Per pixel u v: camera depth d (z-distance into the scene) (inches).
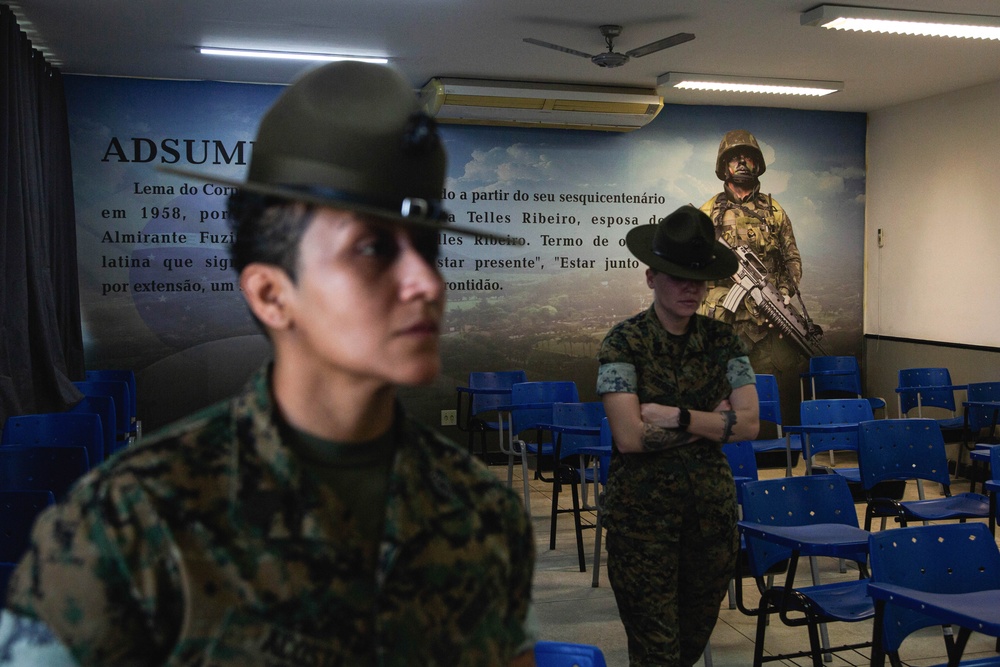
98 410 219.5
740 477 172.7
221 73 287.0
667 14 228.5
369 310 25.0
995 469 161.0
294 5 218.7
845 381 335.6
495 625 27.9
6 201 197.6
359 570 25.0
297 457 25.0
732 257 110.3
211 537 23.1
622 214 334.0
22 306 205.2
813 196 350.0
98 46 253.3
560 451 206.4
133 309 293.3
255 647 23.0
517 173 324.8
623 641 155.2
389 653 24.8
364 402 26.2
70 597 22.0
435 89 293.3
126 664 22.3
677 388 107.3
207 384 299.4
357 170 24.9
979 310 306.5
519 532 30.4
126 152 291.4
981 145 305.1
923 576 104.5
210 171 297.6
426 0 215.6
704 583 107.2
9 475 143.0
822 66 281.7
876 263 352.5
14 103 206.1
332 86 25.7
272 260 26.0
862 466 177.0
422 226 25.4
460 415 309.7
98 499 22.7
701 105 339.0
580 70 286.0
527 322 327.0
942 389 287.0
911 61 275.7
